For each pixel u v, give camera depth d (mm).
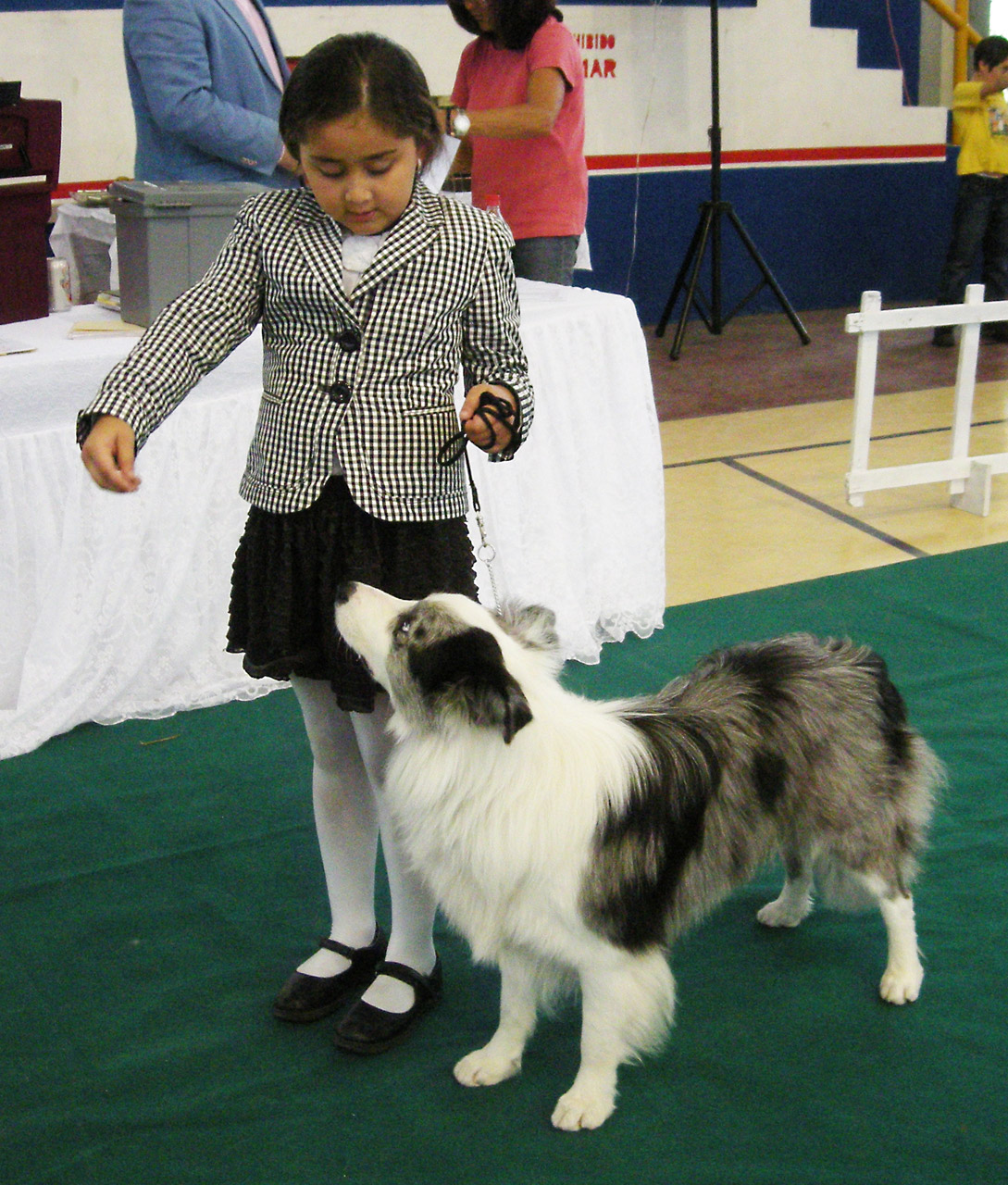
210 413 3686
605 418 4250
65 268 3953
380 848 3191
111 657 3732
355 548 2148
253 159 4203
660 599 4492
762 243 10312
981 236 9008
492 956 2219
